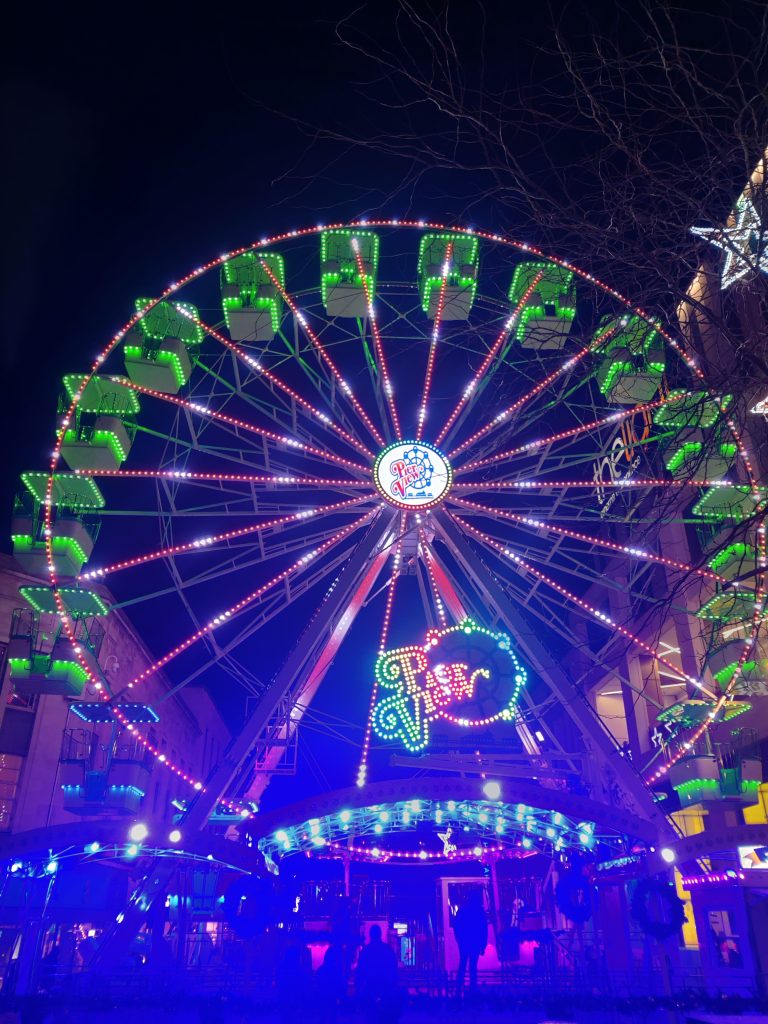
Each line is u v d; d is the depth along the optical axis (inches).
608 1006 507.2
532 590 925.8
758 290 245.8
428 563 1003.3
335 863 968.9
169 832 599.2
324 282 966.4
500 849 949.2
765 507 246.1
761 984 577.0
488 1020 498.6
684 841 611.2
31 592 876.6
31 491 906.7
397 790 649.0
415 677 863.7
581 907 673.6
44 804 1189.1
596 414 847.1
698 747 868.6
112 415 930.7
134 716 883.4
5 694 1199.6
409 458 952.9
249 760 915.4
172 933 826.2
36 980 585.3
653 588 1043.3
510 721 903.7
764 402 248.1
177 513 927.0
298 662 893.8
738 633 740.0
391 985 489.4
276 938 608.7
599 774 1202.6
